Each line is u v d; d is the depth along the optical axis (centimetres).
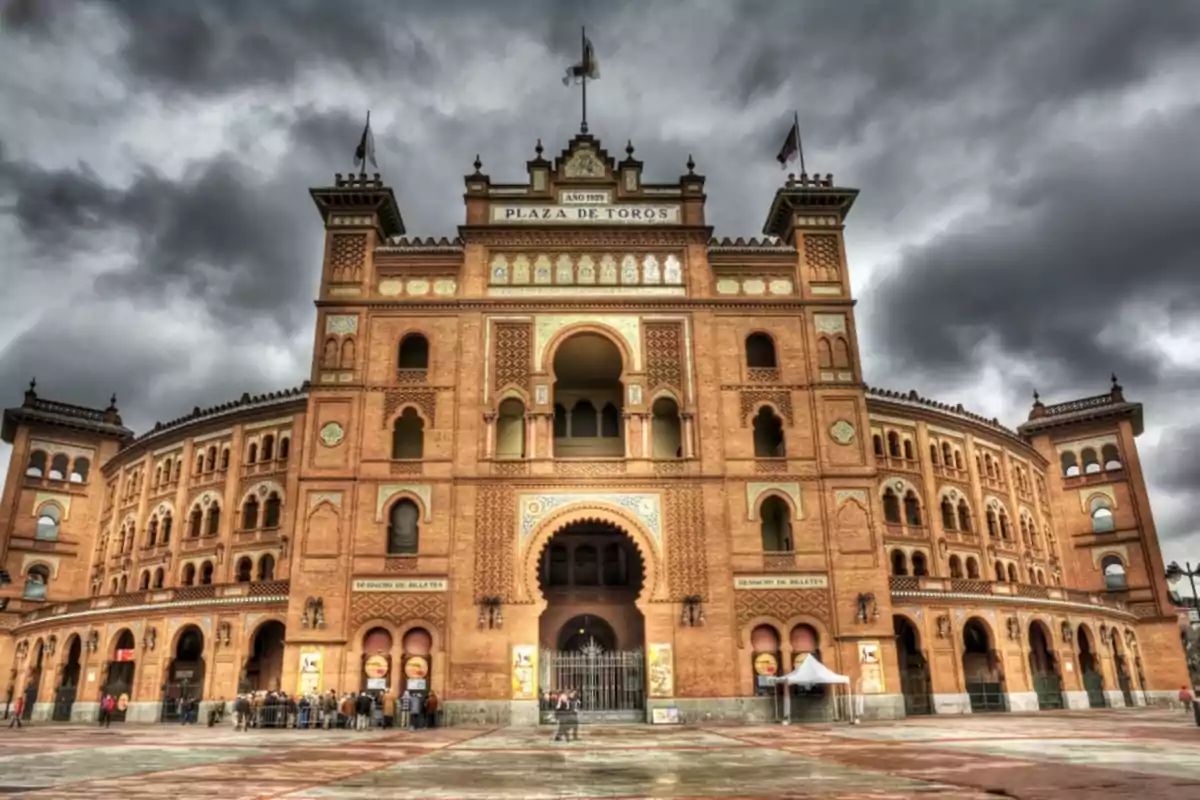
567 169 4512
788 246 4441
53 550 6262
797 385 4175
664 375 4166
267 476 5194
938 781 1439
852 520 3966
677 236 4384
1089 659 5194
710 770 1697
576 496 3934
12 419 6388
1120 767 1611
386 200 4428
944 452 5753
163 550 5522
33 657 5262
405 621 3741
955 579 4550
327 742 2661
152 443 5956
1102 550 6481
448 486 3941
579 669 3947
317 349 4134
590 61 4891
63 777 1555
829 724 3475
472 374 4122
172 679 4616
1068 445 6825
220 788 1393
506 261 4328
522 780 1535
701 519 3922
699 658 3728
